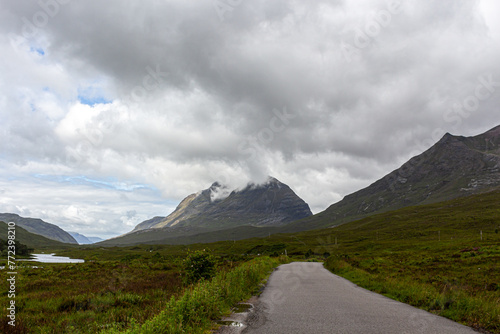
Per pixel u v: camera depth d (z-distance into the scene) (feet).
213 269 58.13
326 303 40.70
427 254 179.11
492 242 222.07
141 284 59.77
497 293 46.57
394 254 213.25
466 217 503.61
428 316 33.24
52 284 66.28
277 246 396.37
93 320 32.01
